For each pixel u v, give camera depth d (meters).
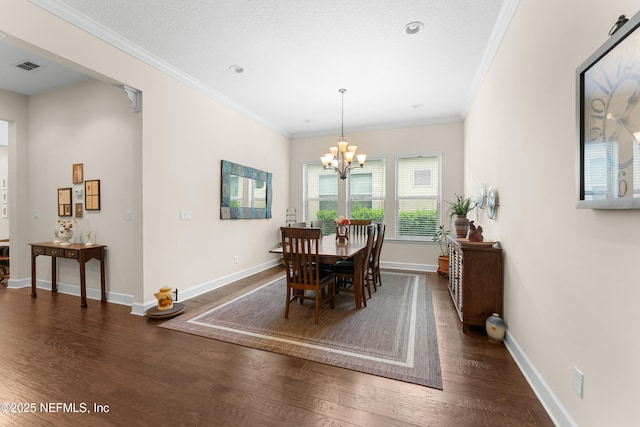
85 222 3.54
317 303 2.76
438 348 2.25
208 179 3.86
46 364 2.00
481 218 3.34
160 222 3.15
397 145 5.27
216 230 4.01
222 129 4.12
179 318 2.85
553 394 1.53
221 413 1.53
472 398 1.66
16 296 3.57
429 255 5.05
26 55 2.94
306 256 2.84
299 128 5.66
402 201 5.29
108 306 3.21
